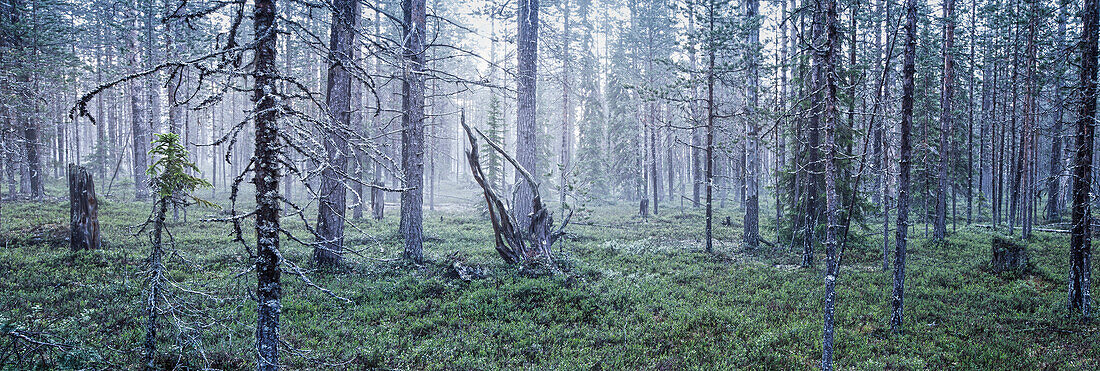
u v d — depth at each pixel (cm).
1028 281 1334
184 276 1166
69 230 1594
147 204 2564
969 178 2594
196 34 1595
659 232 2325
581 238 2095
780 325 1023
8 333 574
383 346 835
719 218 2947
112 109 3959
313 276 1220
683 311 1066
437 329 941
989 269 1468
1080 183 1063
